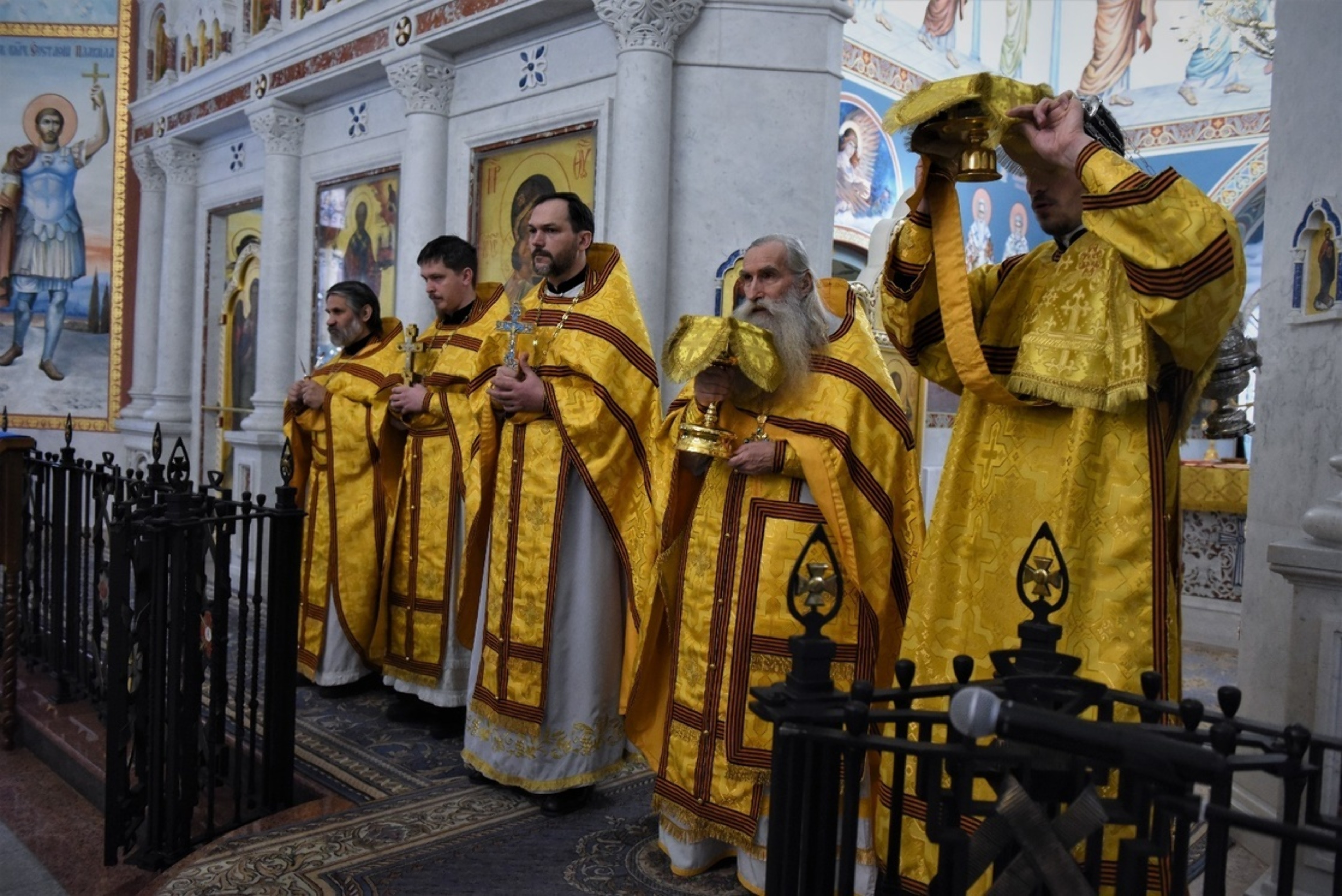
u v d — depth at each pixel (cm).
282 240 734
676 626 285
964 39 1044
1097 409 192
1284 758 122
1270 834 110
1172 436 197
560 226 336
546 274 344
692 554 273
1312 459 285
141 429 936
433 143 603
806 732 141
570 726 321
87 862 362
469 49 593
